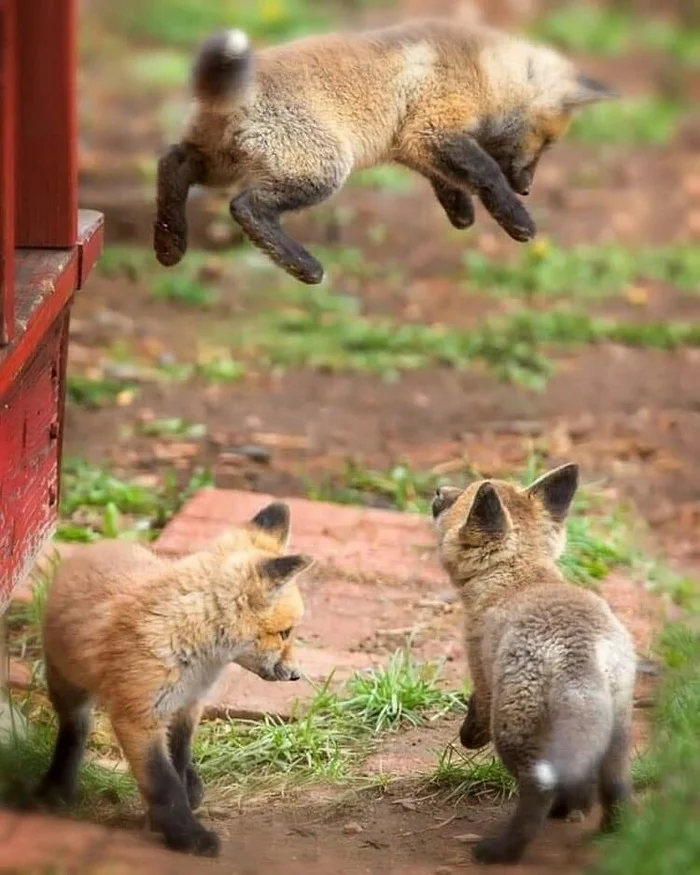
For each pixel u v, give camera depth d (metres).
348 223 27.89
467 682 11.77
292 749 10.64
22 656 11.93
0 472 8.95
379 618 13.08
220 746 10.71
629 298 24.58
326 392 19.77
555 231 28.19
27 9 9.84
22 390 9.46
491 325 22.58
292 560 8.92
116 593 9.08
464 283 25.03
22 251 10.17
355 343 21.62
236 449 17.31
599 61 42.56
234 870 8.40
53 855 7.94
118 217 25.88
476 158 11.74
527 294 24.64
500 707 8.71
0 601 9.09
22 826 8.47
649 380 20.83
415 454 17.58
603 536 14.80
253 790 10.18
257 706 11.28
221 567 8.95
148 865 8.12
